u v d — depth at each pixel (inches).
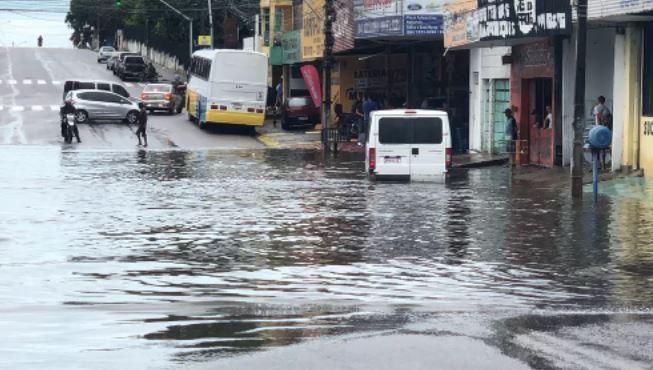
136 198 1067.9
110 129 2324.1
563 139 1409.9
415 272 616.1
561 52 1401.3
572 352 400.8
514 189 1172.5
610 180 1200.8
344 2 2066.9
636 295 543.2
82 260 657.6
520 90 1528.1
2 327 452.8
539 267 634.8
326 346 410.6
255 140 2194.9
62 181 1264.8
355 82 2401.6
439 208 976.9
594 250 705.0
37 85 3521.2
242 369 375.2
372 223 860.0
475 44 1512.1
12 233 786.8
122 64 3823.8
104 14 6156.5
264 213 933.8
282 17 2915.8
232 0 3897.6
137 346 414.6
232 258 669.3
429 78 2004.2
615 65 1261.1
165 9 4045.3
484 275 605.9
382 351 401.4
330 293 545.3
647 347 410.6
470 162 1542.8
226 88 2261.3
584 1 1018.7
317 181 1290.6
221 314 485.7
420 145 1248.8
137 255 680.4
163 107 2765.7
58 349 409.7
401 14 1733.5
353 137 2185.0
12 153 1764.3
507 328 448.5
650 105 1205.7
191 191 1150.3
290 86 2859.3
